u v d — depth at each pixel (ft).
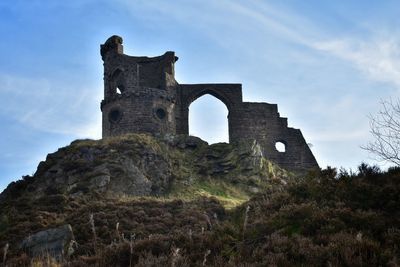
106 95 200.64
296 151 205.77
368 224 56.80
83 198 137.90
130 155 161.17
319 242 53.06
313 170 80.43
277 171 180.34
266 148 203.92
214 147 181.88
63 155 165.07
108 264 55.83
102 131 198.49
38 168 163.32
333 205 65.82
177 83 208.74
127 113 192.24
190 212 123.95
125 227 110.52
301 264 48.55
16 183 157.58
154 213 122.52
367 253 48.49
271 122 207.92
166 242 59.00
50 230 96.53
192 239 60.18
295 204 68.03
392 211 61.31
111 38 204.64
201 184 165.17
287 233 58.39
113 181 151.23
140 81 205.46
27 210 128.88
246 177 169.07
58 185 150.71
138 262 52.21
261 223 63.10
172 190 158.92
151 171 160.97
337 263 46.83
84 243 99.91
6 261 77.56
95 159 158.92
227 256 54.49
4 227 118.93
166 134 188.03
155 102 195.42
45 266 60.49
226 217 116.47
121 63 200.13
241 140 183.42
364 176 73.46
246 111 207.72
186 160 177.27
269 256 49.57
